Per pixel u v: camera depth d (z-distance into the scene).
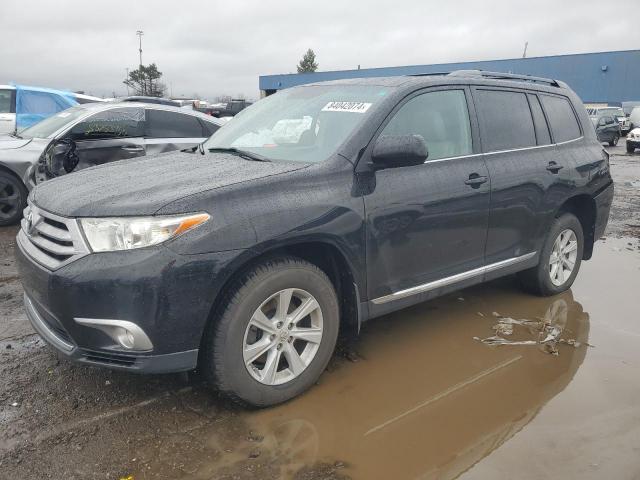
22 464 2.56
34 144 7.23
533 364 3.68
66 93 11.01
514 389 3.34
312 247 3.19
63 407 3.03
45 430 2.82
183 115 7.87
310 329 3.16
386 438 2.83
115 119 7.34
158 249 2.62
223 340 2.82
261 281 2.88
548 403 3.19
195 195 2.75
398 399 3.21
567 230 4.91
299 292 3.08
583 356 3.81
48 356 3.62
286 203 2.95
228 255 2.73
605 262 6.14
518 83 4.58
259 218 2.83
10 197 7.20
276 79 52.31
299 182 3.06
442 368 3.60
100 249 2.66
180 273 2.63
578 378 3.49
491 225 4.07
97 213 2.69
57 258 2.80
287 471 2.56
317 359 3.20
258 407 3.04
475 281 4.10
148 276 2.59
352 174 3.26
